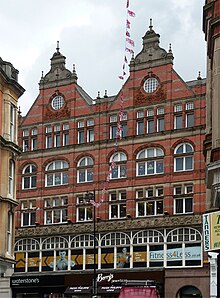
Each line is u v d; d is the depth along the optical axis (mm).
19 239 55156
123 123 53188
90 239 52375
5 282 54438
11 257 36250
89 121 54719
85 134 54562
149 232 50188
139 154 52062
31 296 53906
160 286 48656
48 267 53656
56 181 55094
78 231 52750
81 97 55469
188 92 50750
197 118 49844
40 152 56062
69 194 54000
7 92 36719
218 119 26312
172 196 49875
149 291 41094
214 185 26062
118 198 52062
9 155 36438
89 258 52125
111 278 50406
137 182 51469
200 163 49094
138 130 52531
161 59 52406
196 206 48656
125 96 53562
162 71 52188
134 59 53594
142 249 50188
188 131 50031
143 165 51656
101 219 52219
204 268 47406
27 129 57312
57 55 57344
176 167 50312
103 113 54031
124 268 50500
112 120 53688
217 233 25562
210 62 31453
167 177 50188
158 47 52750
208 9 31484
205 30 33500
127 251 50656
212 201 29172
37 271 54031
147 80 52844
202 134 49406
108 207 52250
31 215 55625
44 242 54219
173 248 49031
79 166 54344
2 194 35656
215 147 26359
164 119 51469
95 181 53125
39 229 54469
